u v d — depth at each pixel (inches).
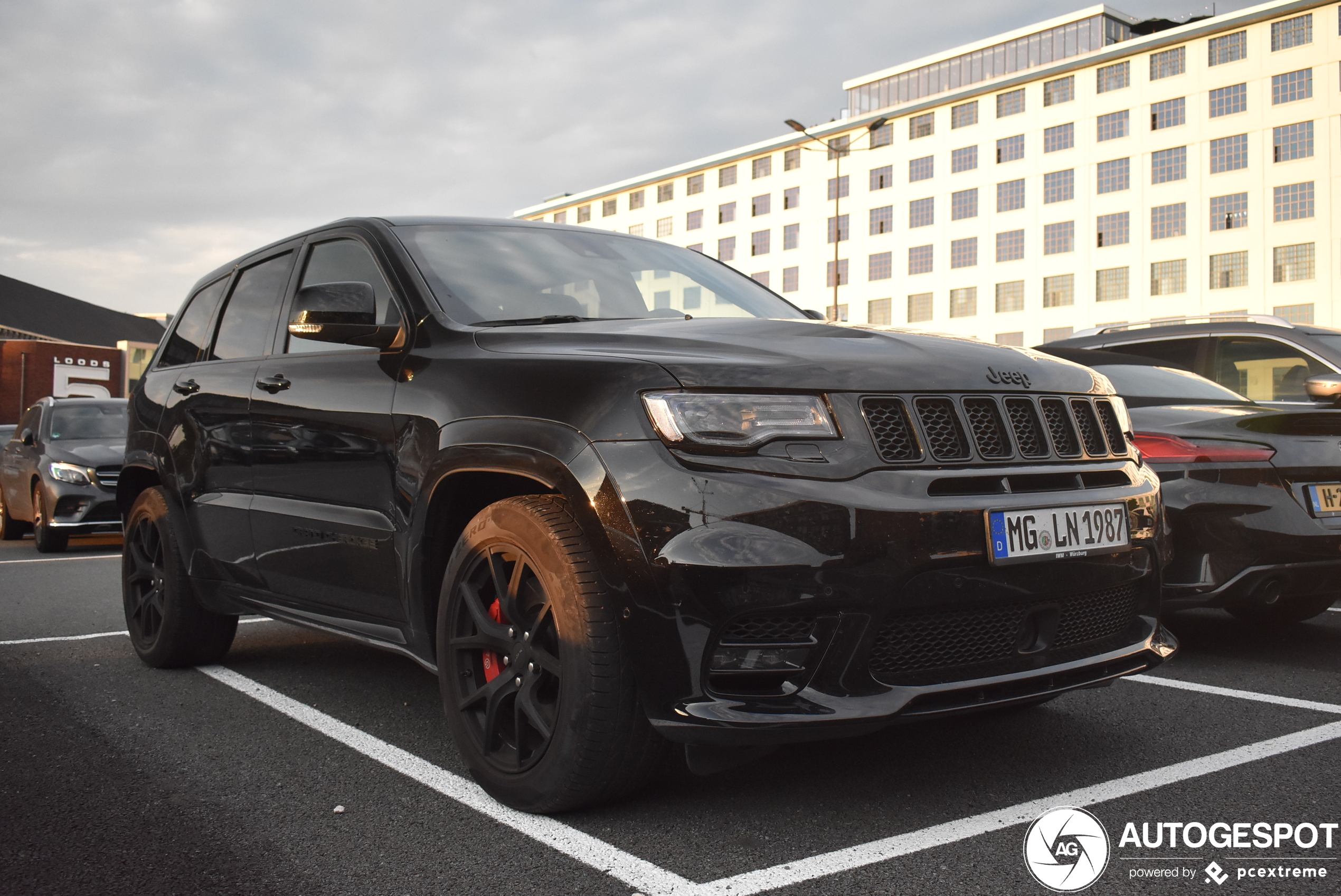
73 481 378.9
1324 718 131.0
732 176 2642.7
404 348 117.7
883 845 89.5
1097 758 114.1
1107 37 2085.4
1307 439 161.3
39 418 422.3
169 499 160.7
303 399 129.6
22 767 113.5
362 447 117.9
